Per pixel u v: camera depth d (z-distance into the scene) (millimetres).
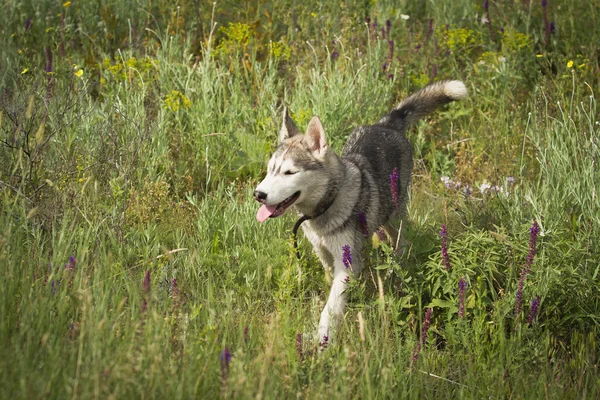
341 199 5930
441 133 9211
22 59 9062
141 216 6680
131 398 3721
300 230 6957
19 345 4008
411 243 5910
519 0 10680
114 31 10203
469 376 4840
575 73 9273
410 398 4617
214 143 8172
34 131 6984
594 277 5555
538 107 8453
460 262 5516
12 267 4586
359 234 6078
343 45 9773
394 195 5836
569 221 6344
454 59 9836
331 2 11055
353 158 6410
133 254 6000
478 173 8227
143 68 8781
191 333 4730
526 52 9859
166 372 3980
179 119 8398
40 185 6156
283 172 5730
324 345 4789
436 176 8398
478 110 9086
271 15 10602
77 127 7402
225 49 9305
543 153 7164
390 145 6902
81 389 3648
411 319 5461
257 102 8914
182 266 6035
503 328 5129
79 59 9352
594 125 7941
